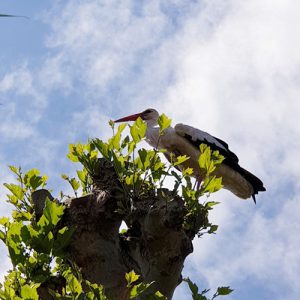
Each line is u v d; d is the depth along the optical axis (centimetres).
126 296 780
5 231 740
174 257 773
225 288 773
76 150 845
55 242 754
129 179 805
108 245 798
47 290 764
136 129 829
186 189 810
